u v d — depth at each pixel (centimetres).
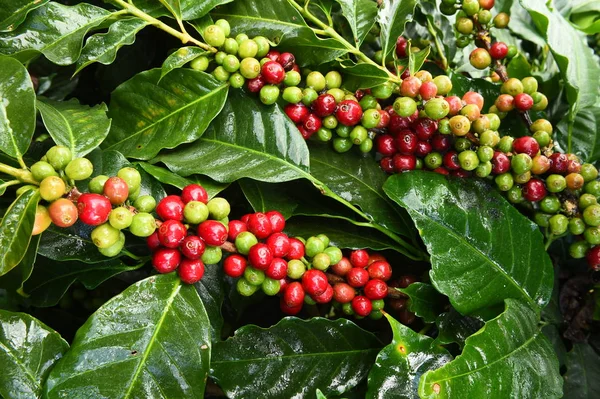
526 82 50
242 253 43
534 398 42
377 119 46
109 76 55
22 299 47
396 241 48
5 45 43
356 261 46
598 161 55
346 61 48
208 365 42
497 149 47
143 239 47
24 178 38
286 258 44
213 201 42
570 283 52
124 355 40
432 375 39
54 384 38
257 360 44
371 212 47
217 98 46
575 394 49
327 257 44
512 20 62
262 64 46
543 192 48
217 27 45
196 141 47
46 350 40
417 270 51
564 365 49
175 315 42
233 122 47
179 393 40
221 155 46
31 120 40
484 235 46
